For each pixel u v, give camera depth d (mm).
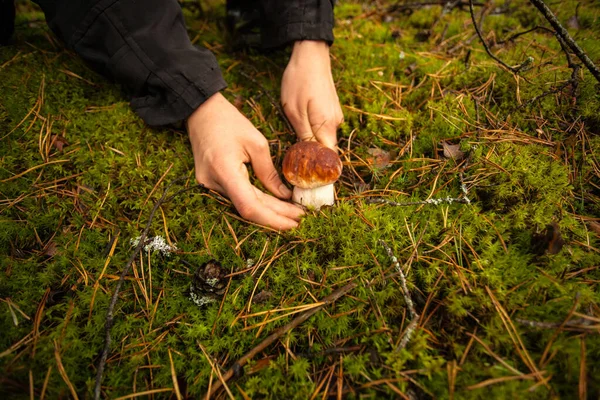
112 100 477
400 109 485
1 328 338
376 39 587
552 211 377
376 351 329
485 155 417
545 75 467
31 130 443
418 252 375
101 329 349
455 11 626
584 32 542
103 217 408
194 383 329
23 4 649
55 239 394
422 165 434
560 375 304
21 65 481
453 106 466
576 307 319
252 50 559
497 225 378
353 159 456
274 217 385
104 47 418
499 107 461
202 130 403
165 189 394
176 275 383
